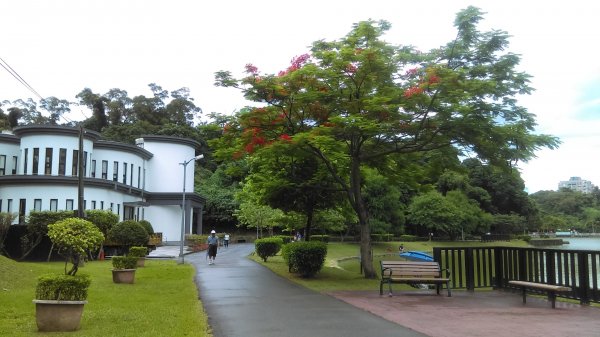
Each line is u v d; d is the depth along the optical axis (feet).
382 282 41.96
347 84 53.01
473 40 52.42
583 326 28.12
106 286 49.06
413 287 50.08
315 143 47.83
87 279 28.71
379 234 202.90
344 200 71.26
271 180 66.59
